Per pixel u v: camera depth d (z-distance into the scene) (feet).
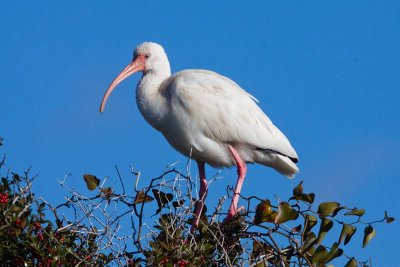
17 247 34.19
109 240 34.96
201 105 51.65
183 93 51.75
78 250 35.40
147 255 35.09
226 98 52.65
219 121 52.01
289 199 37.73
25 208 34.09
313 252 36.86
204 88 52.31
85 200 35.63
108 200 36.37
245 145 53.26
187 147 52.75
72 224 35.35
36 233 34.99
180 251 35.22
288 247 38.04
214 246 37.88
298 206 37.78
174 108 51.88
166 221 36.76
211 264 37.24
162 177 36.94
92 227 35.42
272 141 53.26
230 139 52.54
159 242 35.22
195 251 35.70
